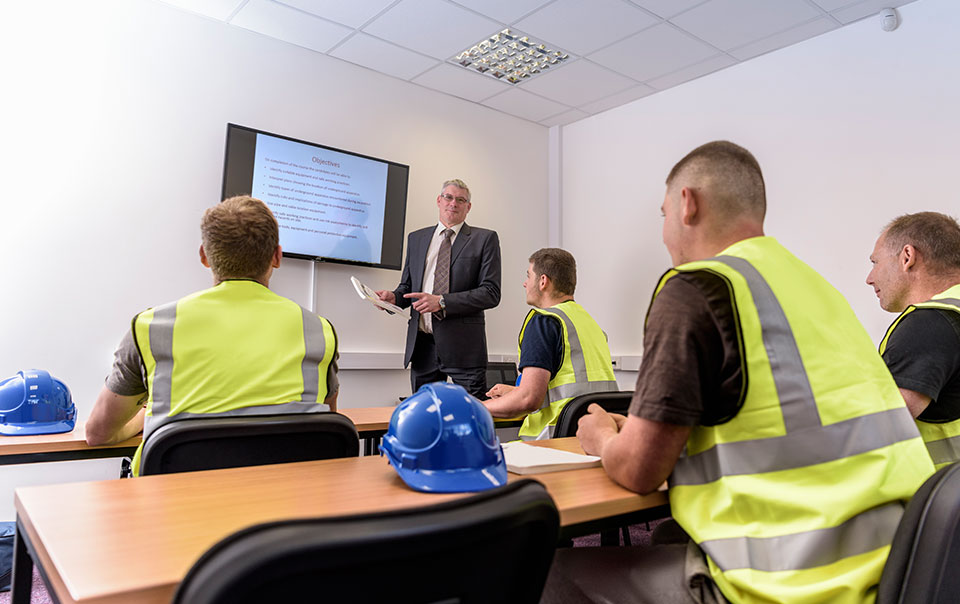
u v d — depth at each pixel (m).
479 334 3.60
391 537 0.50
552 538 0.64
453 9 3.56
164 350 1.33
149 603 0.59
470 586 0.60
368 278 4.21
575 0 3.45
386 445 1.05
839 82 3.66
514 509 0.58
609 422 1.30
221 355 1.36
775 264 1.03
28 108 3.11
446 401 1.05
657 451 0.96
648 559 1.12
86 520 0.80
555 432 1.80
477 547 0.58
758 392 0.93
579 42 3.91
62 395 1.74
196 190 3.58
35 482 3.05
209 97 3.65
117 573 0.61
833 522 0.87
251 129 3.69
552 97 4.75
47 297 3.11
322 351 1.50
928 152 3.28
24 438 1.58
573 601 1.03
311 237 3.90
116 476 3.29
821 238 3.68
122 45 3.38
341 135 4.15
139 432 1.66
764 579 0.86
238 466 1.28
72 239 3.20
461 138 4.77
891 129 3.43
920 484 0.93
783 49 3.94
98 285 3.25
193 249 3.55
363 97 4.27
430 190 4.57
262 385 1.38
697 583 0.95
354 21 3.69
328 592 0.52
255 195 3.69
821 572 0.85
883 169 3.45
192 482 1.03
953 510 0.82
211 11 3.60
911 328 1.40
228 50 3.73
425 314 3.69
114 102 3.35
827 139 3.69
